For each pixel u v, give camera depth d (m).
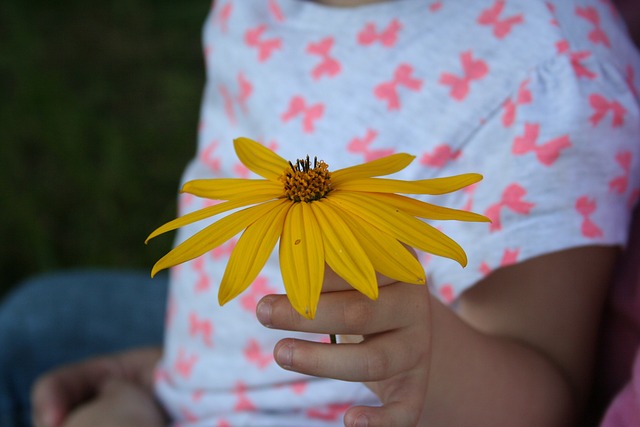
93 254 0.90
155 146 1.00
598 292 0.41
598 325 0.42
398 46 0.44
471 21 0.43
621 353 0.43
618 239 0.39
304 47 0.47
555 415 0.38
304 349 0.29
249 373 0.46
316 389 0.44
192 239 0.27
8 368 0.59
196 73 1.09
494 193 0.40
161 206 0.94
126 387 0.53
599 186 0.39
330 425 0.43
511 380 0.37
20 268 0.90
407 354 0.30
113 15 1.21
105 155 0.99
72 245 0.92
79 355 0.61
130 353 0.58
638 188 0.40
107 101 1.06
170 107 1.05
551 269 0.40
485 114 0.41
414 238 0.27
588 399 0.43
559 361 0.40
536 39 0.41
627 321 0.42
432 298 0.36
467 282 0.40
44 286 0.63
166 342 0.53
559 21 0.41
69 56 1.13
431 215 0.28
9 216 0.94
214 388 0.48
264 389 0.46
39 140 1.01
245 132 0.49
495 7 0.43
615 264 0.42
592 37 0.41
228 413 0.47
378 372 0.29
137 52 1.14
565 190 0.39
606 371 0.43
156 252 0.90
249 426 0.45
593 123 0.39
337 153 0.44
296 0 0.48
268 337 0.46
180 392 0.50
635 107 0.40
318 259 0.26
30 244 0.91
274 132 0.47
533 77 0.40
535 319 0.40
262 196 0.29
